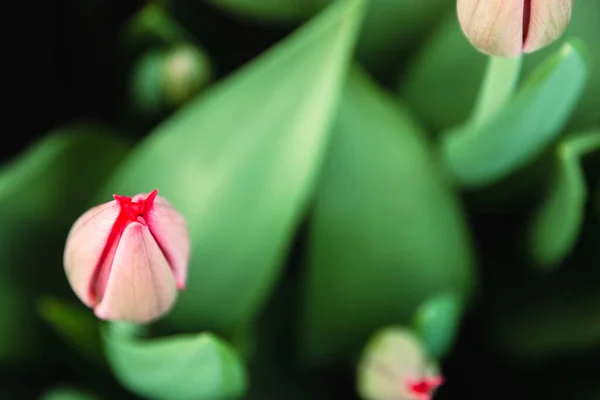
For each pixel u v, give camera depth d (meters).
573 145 0.54
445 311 0.54
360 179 0.55
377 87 0.56
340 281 0.56
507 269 0.60
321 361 0.58
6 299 0.55
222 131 0.53
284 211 0.52
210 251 0.53
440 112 0.59
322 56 0.51
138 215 0.45
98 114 0.62
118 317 0.46
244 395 0.58
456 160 0.56
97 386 0.56
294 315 0.59
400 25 0.59
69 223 0.55
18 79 0.61
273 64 0.52
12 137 0.61
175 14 0.60
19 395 0.56
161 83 0.56
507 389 0.60
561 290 0.59
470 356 0.60
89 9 0.61
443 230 0.55
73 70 0.61
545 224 0.57
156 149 0.53
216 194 0.53
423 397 0.52
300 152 0.52
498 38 0.46
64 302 0.56
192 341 0.49
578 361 0.59
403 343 0.53
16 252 0.55
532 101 0.52
